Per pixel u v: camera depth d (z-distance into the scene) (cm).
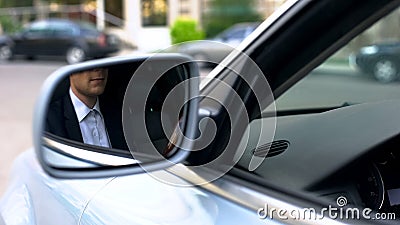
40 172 215
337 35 201
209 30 1850
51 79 164
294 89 249
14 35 1792
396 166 188
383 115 204
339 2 188
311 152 183
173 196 165
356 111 210
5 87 1150
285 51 193
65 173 168
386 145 188
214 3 1884
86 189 186
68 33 1716
